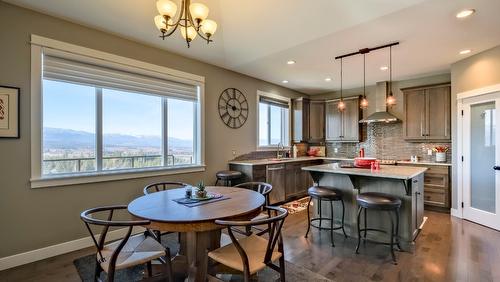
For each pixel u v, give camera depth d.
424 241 3.04
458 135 4.05
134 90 3.40
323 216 3.59
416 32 3.01
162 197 2.28
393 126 5.54
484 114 3.65
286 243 3.02
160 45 3.55
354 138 5.93
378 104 5.54
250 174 4.36
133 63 3.36
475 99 3.76
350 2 2.59
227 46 3.68
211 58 4.07
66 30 2.82
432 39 3.20
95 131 3.11
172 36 3.30
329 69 4.58
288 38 3.32
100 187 3.06
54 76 2.75
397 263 2.51
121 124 3.35
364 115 5.96
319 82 5.61
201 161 4.17
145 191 2.64
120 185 3.23
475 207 3.79
